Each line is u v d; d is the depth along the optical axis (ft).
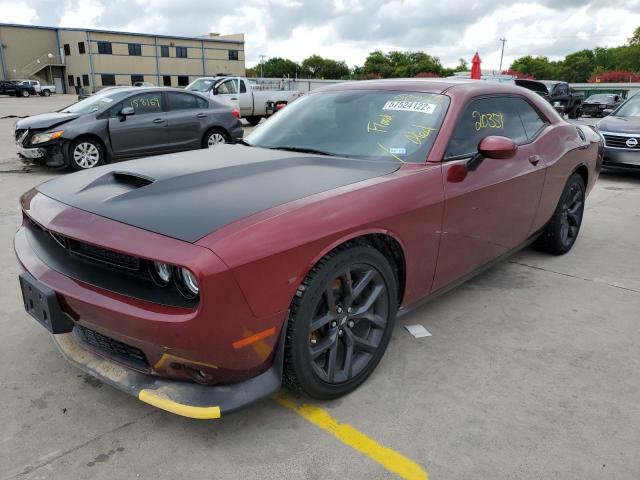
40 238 8.59
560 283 13.35
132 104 30.17
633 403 8.43
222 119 33.86
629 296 12.60
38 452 7.20
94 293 7.00
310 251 7.13
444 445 7.41
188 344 6.49
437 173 9.32
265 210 7.16
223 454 7.22
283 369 7.59
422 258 9.28
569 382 8.99
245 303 6.57
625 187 25.72
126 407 8.20
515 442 7.49
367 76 327.67
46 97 168.25
